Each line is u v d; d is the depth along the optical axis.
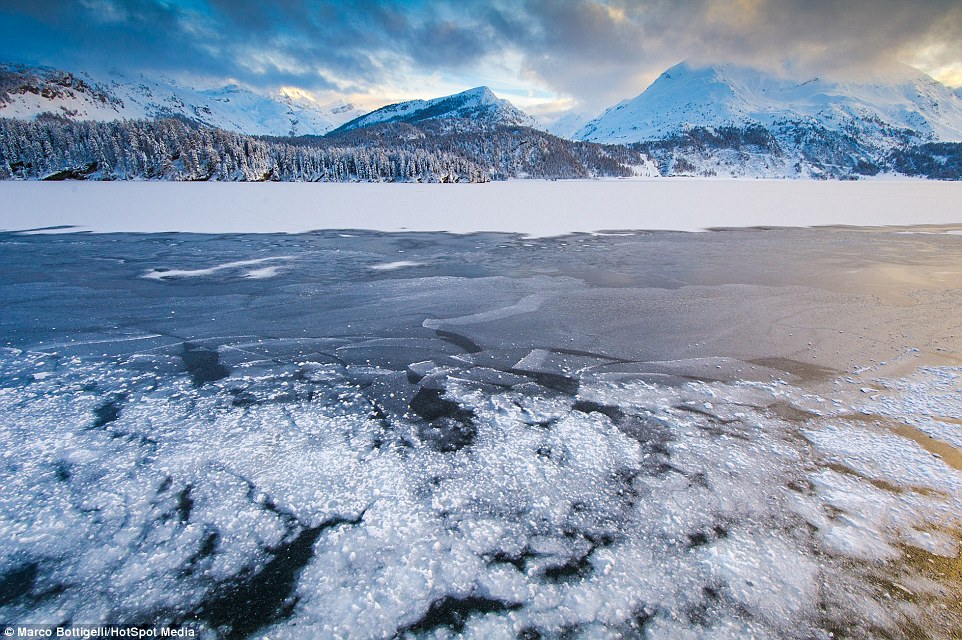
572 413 4.07
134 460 3.35
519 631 2.14
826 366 5.11
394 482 3.12
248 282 8.96
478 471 3.25
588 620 2.19
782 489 3.09
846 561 2.52
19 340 5.80
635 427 3.85
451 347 5.68
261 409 4.11
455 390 4.52
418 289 8.45
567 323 6.57
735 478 3.20
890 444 3.61
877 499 2.99
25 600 2.29
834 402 4.30
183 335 6.04
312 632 2.13
